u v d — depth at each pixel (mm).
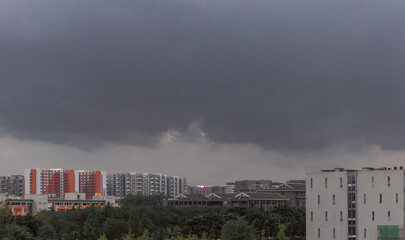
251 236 165375
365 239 167250
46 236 181500
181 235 188000
